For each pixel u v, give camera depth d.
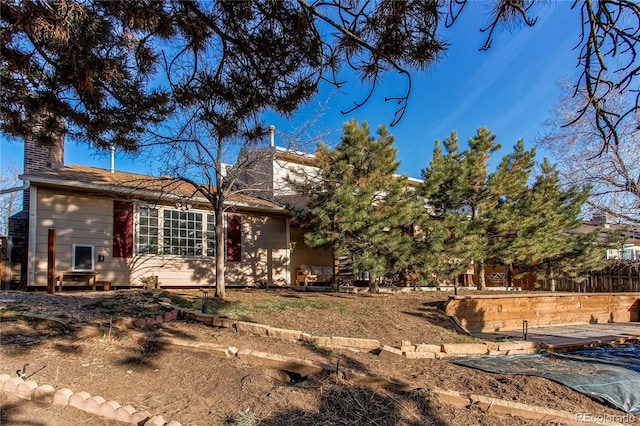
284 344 5.34
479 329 9.38
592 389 4.56
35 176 9.12
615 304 12.94
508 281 16.08
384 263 10.48
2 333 4.92
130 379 4.02
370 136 10.70
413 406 3.80
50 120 4.21
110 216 10.42
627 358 6.55
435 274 11.03
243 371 4.26
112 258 10.37
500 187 12.67
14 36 3.25
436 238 10.25
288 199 14.16
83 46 3.19
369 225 10.16
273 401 3.67
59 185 9.46
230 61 3.65
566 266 13.98
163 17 3.18
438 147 12.48
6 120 4.14
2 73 3.58
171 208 11.52
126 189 10.12
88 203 10.12
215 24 3.27
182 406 3.55
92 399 3.36
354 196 10.00
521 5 2.74
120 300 6.85
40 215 9.42
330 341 5.58
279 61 3.45
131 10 3.02
